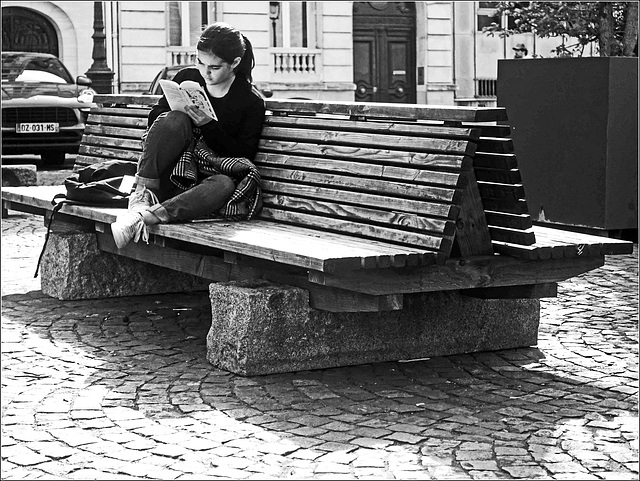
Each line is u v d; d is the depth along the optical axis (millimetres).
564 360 5938
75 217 7855
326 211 6086
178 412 4945
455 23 32656
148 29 28781
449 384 5430
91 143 8820
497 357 6000
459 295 6012
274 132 6707
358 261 5047
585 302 7645
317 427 4727
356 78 31984
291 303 5559
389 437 4586
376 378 5523
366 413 4934
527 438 4578
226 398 5152
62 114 20297
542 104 10844
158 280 7812
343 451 4410
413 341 5910
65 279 7527
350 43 31500
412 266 5250
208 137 6707
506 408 5016
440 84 32375
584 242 5574
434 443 4508
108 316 7035
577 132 10562
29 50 29016
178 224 6332
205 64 6617
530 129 10977
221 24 6652
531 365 5828
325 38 31203
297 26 31422
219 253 6281
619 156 10422
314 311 5617
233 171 6562
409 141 5660
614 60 10312
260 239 5680
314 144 6359
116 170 7641
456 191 5281
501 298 5746
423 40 32344
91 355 6000
